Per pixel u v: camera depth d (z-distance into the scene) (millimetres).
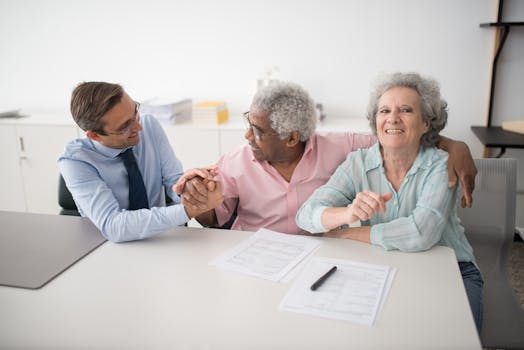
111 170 1612
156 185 1812
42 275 1136
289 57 2984
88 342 877
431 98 1336
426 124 1371
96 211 1406
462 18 2688
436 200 1281
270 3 2914
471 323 912
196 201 1348
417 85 1335
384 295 1021
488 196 1553
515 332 1296
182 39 3113
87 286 1087
